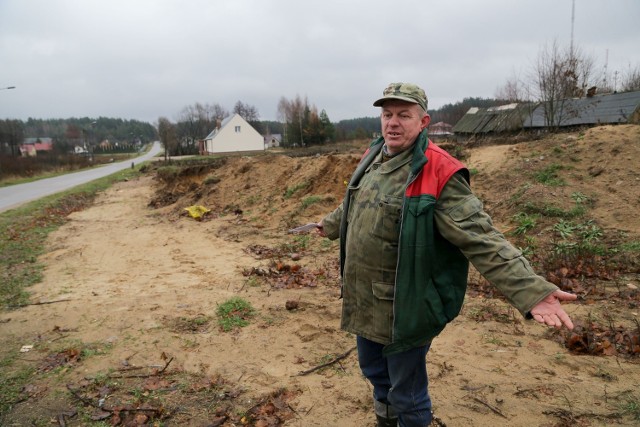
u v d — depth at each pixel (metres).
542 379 3.67
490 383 3.64
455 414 3.25
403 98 2.26
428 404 2.53
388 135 2.36
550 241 7.31
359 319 2.49
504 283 2.03
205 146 77.00
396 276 2.25
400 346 2.28
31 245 10.57
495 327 4.72
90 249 10.00
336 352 4.34
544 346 4.26
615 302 5.11
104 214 16.45
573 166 9.27
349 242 2.50
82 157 58.78
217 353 4.41
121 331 5.02
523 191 8.88
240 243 9.83
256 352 4.40
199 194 16.89
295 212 11.48
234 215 13.21
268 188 14.44
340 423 3.23
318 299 5.80
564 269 6.07
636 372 3.69
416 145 2.30
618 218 7.47
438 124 53.16
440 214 2.20
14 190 26.84
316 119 62.59
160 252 9.45
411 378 2.43
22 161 43.47
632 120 16.16
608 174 8.67
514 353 4.15
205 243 10.09
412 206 2.22
